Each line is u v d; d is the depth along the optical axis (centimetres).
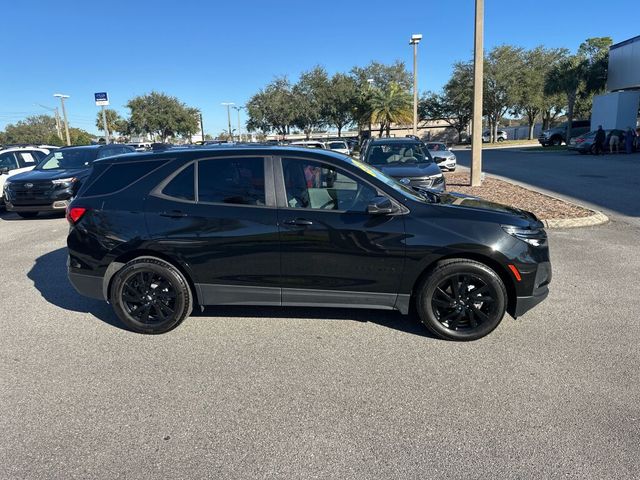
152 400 326
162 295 429
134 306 435
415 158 1055
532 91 5131
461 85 5481
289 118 4759
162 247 420
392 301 409
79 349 405
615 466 252
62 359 388
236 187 417
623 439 273
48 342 421
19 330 447
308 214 404
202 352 396
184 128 5094
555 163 2170
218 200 418
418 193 456
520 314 403
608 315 454
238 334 429
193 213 416
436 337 412
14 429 296
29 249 783
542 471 250
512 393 324
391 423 295
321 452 269
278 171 415
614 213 947
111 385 346
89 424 300
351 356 383
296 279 412
